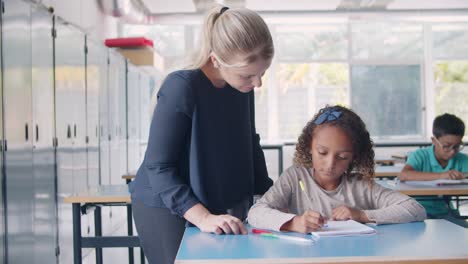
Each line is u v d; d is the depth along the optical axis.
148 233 1.45
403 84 8.41
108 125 4.96
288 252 1.09
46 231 3.23
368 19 8.27
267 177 1.74
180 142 1.37
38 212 3.10
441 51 8.42
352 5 8.01
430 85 8.39
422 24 8.34
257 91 8.44
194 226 1.41
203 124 1.39
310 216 1.31
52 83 3.39
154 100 1.43
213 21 1.34
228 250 1.12
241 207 1.58
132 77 6.11
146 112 6.92
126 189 2.66
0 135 2.59
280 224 1.33
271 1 7.72
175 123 1.34
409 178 2.88
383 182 2.83
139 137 6.50
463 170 3.03
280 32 8.39
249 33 1.23
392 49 8.36
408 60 8.36
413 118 8.42
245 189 1.55
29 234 2.95
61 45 3.58
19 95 2.82
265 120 8.48
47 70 3.30
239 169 1.51
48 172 3.29
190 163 1.39
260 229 1.35
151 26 8.33
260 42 1.24
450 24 8.38
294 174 1.62
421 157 3.07
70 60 3.79
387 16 8.27
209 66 1.40
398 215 1.43
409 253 1.06
